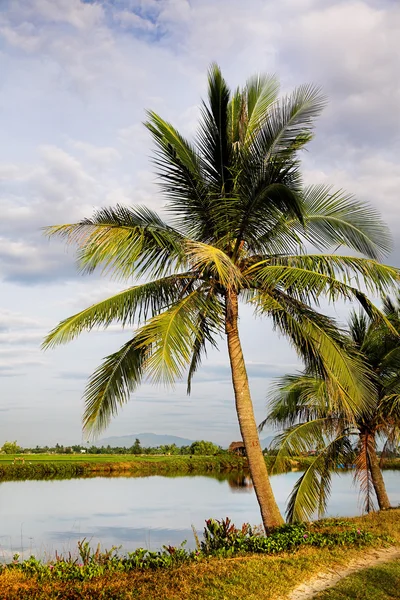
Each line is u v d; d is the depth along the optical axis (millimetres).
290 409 17125
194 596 7141
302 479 15586
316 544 10664
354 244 12312
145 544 18203
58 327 11094
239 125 11703
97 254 11195
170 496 34188
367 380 11531
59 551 16516
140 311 11719
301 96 11297
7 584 7852
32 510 27484
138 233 11227
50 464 58938
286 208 10992
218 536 11227
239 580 7848
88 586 7680
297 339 11711
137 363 12195
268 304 11422
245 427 11828
